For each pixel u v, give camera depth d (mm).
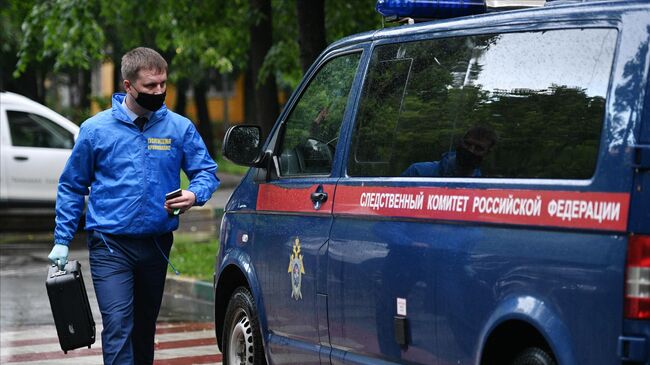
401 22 13984
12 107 41031
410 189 12477
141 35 43438
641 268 9625
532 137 11023
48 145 41250
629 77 10031
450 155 12047
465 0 13539
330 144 14430
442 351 11828
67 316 14578
